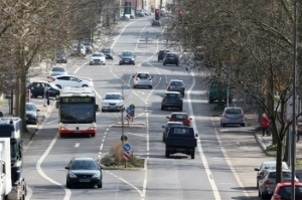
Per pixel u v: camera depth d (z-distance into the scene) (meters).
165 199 98.88
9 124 90.50
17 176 90.19
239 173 124.62
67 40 142.00
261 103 100.56
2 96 187.50
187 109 191.62
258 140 155.50
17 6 82.81
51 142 150.38
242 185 114.00
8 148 84.81
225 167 129.75
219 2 91.81
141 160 129.50
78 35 156.88
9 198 87.75
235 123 171.12
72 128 155.88
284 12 92.06
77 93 157.25
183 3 105.56
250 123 176.50
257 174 112.19
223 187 111.44
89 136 156.75
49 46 143.12
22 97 154.25
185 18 98.06
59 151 140.75
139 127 167.38
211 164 132.25
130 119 171.12
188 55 176.62
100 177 107.19
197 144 151.38
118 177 117.62
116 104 185.12
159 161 133.00
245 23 91.94
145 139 154.62
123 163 126.44
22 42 93.19
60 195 100.81
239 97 189.50
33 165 127.38
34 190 105.00
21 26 85.69
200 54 104.81
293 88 80.12
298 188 82.88
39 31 105.50
